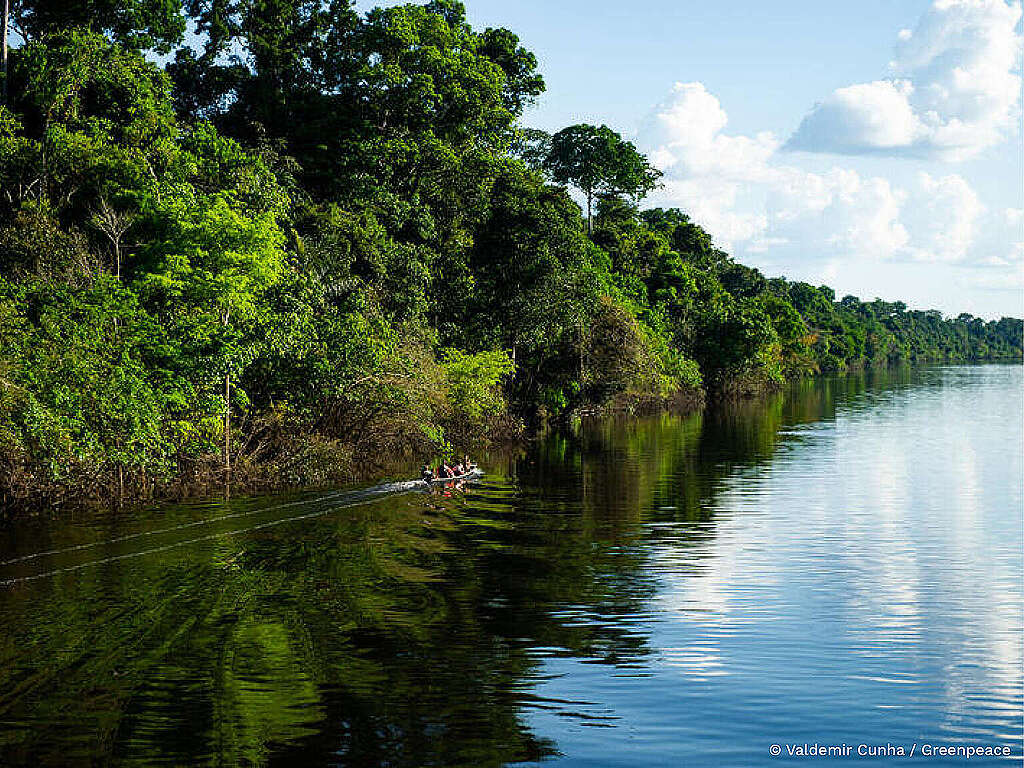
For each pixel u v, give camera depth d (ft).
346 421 108.99
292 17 202.90
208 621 46.24
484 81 193.67
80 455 73.51
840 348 574.56
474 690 37.78
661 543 69.31
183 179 110.83
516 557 63.26
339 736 32.83
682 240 422.00
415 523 75.05
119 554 60.90
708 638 45.68
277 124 187.01
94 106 128.98
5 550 61.72
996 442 154.92
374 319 118.62
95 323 82.23
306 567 58.34
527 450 139.23
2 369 70.28
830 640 45.73
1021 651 44.37
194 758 30.83
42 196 101.71
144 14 150.41
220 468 91.35
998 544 70.59
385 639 44.11
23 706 35.04
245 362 90.33
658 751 32.48
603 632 46.26
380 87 187.01
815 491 98.12
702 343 283.18
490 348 162.40
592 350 189.88
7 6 128.06
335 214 138.41
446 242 169.07
